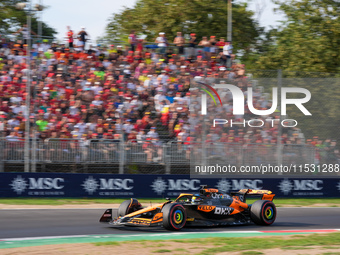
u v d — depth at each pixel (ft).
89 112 141.08
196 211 84.58
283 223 96.53
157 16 250.16
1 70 143.64
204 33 246.68
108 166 133.08
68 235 75.56
